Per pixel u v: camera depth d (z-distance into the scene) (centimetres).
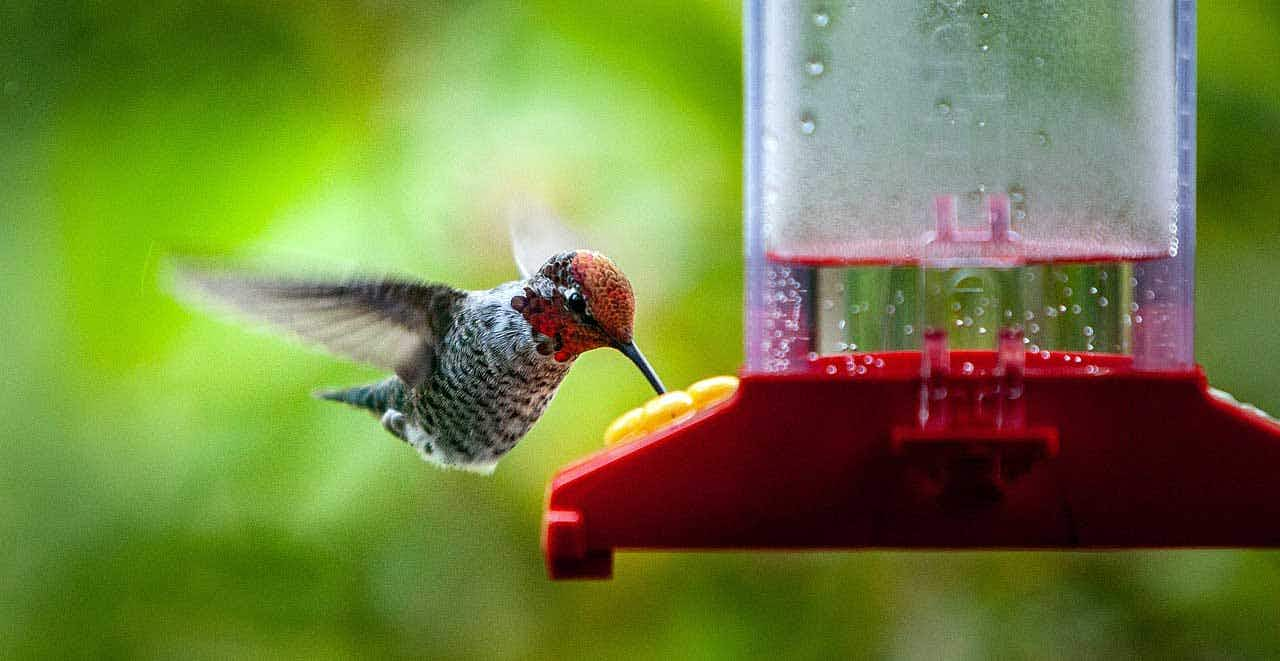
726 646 1063
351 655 1032
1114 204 623
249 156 1004
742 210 1009
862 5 635
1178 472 582
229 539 974
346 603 1019
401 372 806
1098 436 585
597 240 991
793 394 594
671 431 602
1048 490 586
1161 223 626
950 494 577
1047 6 625
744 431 596
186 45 1041
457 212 975
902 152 630
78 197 989
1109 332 623
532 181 986
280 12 1050
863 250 634
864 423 591
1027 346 622
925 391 588
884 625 1073
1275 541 578
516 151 995
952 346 623
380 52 1049
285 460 934
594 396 987
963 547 589
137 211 985
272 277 733
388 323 794
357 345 790
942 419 587
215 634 1016
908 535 590
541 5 1019
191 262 723
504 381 786
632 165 1003
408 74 1044
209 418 940
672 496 598
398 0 1055
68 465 970
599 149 1001
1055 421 587
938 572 1085
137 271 973
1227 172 1006
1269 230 1024
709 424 598
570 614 1073
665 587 1089
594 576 605
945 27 628
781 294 649
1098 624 1059
